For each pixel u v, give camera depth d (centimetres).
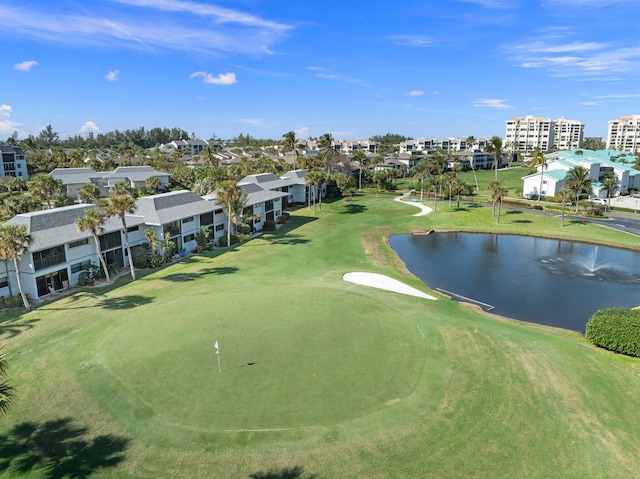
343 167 13562
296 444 2008
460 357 2866
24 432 2114
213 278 4781
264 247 6425
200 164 16988
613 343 3048
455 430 2116
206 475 1831
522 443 2031
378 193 12712
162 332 3222
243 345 2992
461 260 6059
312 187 10750
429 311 3828
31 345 3072
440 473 1841
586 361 2875
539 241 7275
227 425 2141
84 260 4747
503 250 6650
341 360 2794
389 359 2816
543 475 1836
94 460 1922
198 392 2420
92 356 2853
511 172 18475
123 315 3622
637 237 7150
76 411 2270
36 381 2558
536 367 2753
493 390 2472
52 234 4388
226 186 6300
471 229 8012
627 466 1902
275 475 1830
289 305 3816
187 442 2027
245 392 2420
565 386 2538
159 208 5797
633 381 2623
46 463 1909
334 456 1936
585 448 2008
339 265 5503
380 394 2414
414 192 12162
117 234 5191
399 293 4366
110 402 2341
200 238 6138
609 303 4403
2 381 2536
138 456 1944
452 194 11038
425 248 6775
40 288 4238
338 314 3606
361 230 7794
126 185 9712
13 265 4134
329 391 2434
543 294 4669
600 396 2445
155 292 4266
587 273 5434
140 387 2477
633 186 12631
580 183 8312
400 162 18225
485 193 12256
